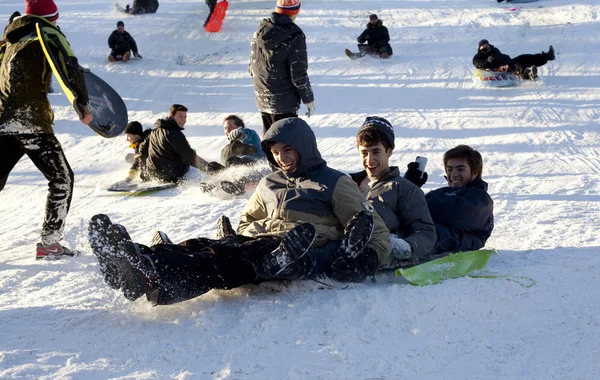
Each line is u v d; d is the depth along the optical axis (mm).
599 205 6961
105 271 3596
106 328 3600
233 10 22609
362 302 3793
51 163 5297
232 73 16500
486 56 14641
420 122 12094
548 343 3484
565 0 21375
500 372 3191
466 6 21812
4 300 4301
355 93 14383
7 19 20828
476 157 5172
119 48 17266
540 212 6719
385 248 4242
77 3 23844
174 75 16391
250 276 3967
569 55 16531
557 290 4145
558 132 11125
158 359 3258
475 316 3752
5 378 3049
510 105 13023
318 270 4059
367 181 4879
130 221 6867
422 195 4711
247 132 8492
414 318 3662
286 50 7816
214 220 6793
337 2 22984
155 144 8781
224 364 3203
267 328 3549
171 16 22078
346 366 3195
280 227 4254
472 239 5027
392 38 18922
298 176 4301
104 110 5613
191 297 3818
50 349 3367
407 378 3111
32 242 6195
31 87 5137
